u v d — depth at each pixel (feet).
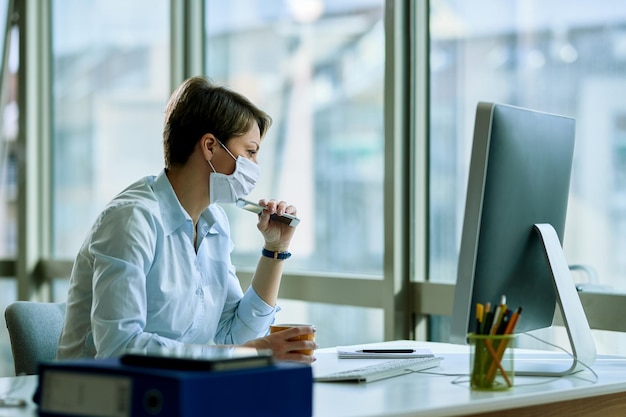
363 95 10.66
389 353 6.86
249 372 4.24
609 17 8.60
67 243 14.80
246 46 12.19
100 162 14.26
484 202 5.84
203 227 7.42
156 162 13.38
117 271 6.37
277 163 11.80
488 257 5.91
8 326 7.38
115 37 14.01
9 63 14.87
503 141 5.90
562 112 8.97
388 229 10.00
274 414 4.33
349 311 10.71
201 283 7.35
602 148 8.65
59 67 14.94
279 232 7.95
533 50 9.19
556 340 8.74
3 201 15.02
